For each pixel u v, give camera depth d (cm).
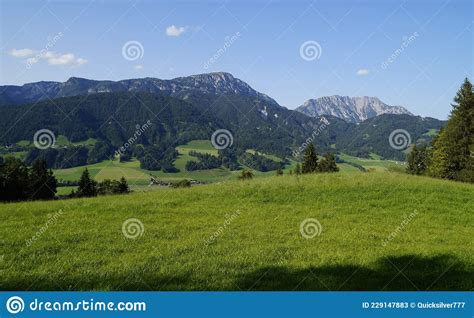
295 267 1630
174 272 1553
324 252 1839
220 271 1573
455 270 1648
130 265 1616
